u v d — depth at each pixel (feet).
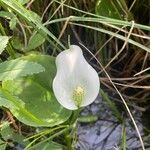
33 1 0.91
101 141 0.87
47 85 0.76
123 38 0.76
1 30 0.80
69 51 0.69
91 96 0.70
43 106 0.74
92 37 0.97
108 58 0.94
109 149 0.86
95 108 0.91
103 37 0.92
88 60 0.96
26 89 0.74
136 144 0.86
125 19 0.88
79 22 0.95
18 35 0.92
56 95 0.69
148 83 0.91
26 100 0.74
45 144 0.74
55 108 0.75
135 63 0.92
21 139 0.78
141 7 0.93
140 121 0.90
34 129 0.84
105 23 0.79
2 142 0.75
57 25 0.95
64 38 0.97
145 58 0.87
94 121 0.90
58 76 0.69
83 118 0.89
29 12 0.73
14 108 0.65
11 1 0.69
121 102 0.92
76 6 0.92
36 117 0.71
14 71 0.63
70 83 0.70
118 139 0.87
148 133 0.88
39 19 0.78
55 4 0.92
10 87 0.73
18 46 0.84
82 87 0.71
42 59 0.76
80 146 0.86
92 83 0.70
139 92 0.92
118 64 0.95
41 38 0.82
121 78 0.89
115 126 0.89
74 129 0.79
